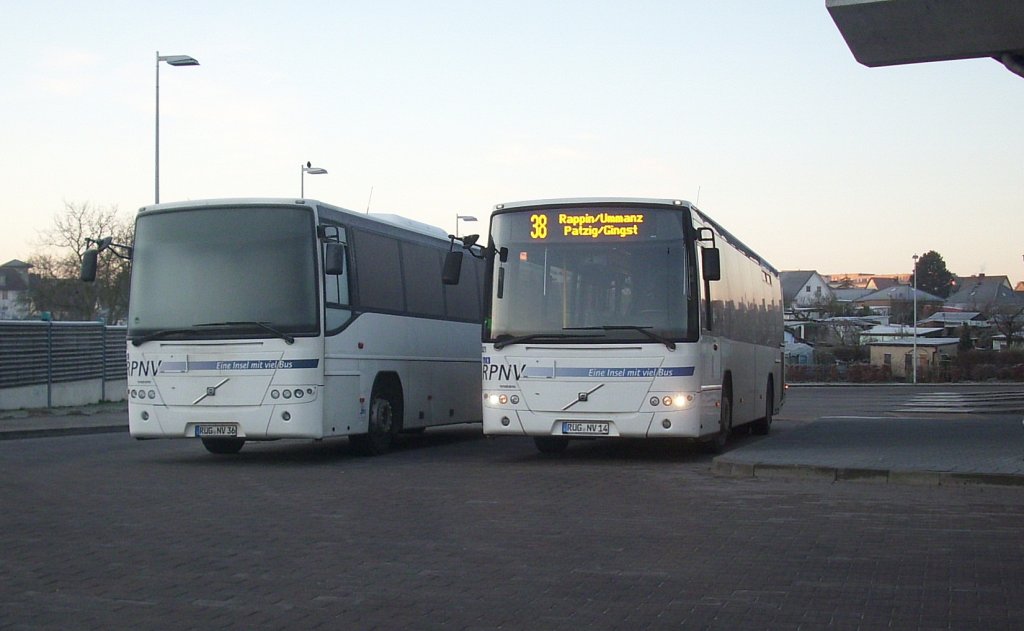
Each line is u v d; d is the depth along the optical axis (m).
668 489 12.80
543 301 15.56
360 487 13.23
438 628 6.50
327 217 16.31
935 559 8.45
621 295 15.34
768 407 23.42
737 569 8.12
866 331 93.94
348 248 16.84
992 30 13.28
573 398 15.30
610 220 15.55
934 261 157.50
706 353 15.80
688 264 15.30
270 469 15.53
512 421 15.54
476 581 7.79
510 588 7.55
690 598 7.21
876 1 12.47
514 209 15.91
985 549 8.85
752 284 21.28
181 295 16.00
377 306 17.67
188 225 16.17
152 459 17.34
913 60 14.52
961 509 10.97
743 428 22.95
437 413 20.00
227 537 9.64
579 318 15.41
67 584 7.75
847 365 76.81
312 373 15.66
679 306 15.20
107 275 58.38
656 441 20.92
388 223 18.55
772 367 24.22
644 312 15.23
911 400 44.44
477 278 22.27
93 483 13.80
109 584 7.74
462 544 9.25
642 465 15.76
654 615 6.77
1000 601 7.05
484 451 18.86
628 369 15.18
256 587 7.63
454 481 13.81
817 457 15.00
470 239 16.47
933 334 92.00
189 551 8.98
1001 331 85.25
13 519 10.71
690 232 15.41
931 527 9.91
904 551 8.78
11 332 31.48
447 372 20.52
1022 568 8.09
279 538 9.58
